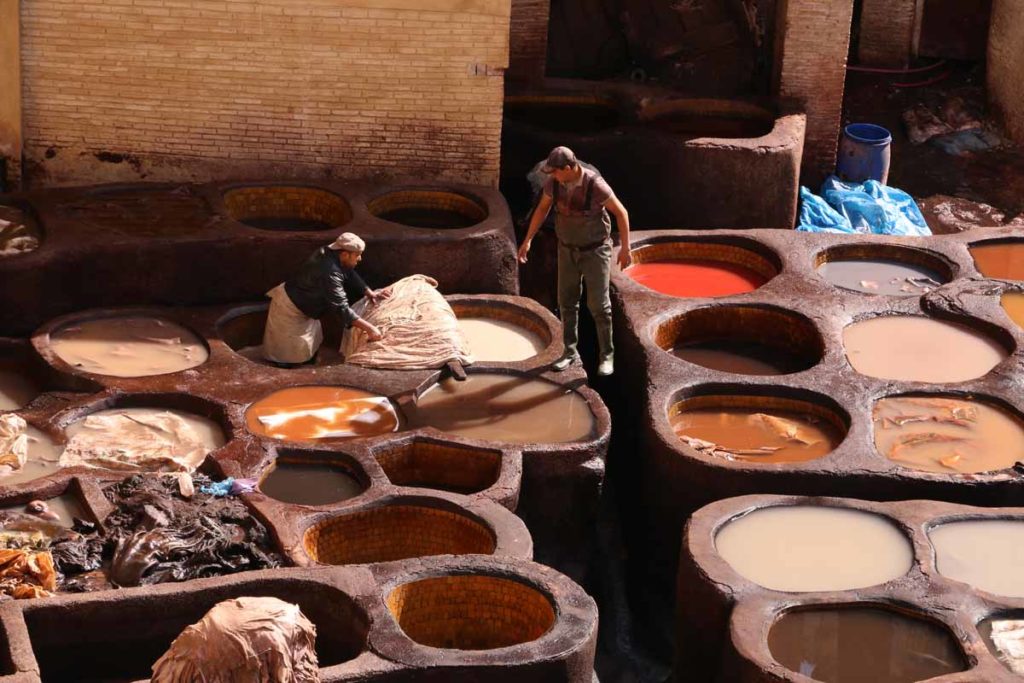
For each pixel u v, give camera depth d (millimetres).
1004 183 15336
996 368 10070
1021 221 14570
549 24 15039
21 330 9969
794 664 7141
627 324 10578
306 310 9859
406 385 9516
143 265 10234
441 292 10914
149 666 6738
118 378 9305
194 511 7695
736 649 7070
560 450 8828
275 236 10484
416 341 9898
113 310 10172
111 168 11617
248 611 3445
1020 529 8305
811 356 10609
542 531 9070
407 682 6332
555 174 9312
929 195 15047
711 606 7586
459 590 7121
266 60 11344
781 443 9438
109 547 7402
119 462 8422
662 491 9148
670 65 15023
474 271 10906
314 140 11648
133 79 11344
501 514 7895
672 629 9211
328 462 8586
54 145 11523
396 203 11758
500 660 6387
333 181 11672
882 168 14555
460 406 9438
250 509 7852
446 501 8008
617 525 10219
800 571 7828
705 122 14383
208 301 10508
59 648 6602
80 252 10031
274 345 9977
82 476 8023
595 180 9383
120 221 10570
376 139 11695
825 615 7461
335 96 11508
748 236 12000
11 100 11234
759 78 14859
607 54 15164
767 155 12727
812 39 13922
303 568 6988
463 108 11633
